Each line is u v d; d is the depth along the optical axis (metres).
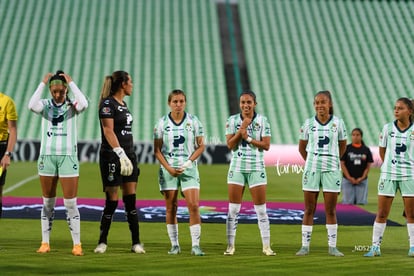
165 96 124.00
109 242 36.44
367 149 57.78
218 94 125.31
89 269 27.50
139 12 147.00
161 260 30.23
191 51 136.38
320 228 42.97
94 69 129.88
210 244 36.50
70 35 139.00
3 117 33.16
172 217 33.12
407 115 33.44
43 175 32.31
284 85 129.50
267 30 144.00
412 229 33.12
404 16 150.62
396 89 130.25
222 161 102.06
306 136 34.22
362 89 129.75
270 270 28.02
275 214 49.50
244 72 133.75
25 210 48.97
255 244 36.72
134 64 132.00
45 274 26.33
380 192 33.62
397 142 33.44
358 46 141.00
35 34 138.88
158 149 33.59
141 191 65.88
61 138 32.28
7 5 146.50
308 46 140.25
